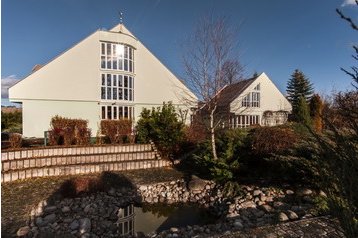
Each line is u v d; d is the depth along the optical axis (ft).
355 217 8.90
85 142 51.08
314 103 81.00
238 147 38.83
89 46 72.02
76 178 37.78
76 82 70.38
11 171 37.27
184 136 53.72
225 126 49.65
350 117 9.34
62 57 69.10
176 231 26.45
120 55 76.43
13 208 28.45
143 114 57.82
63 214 28.50
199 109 51.06
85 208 30.37
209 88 44.98
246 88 103.04
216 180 38.50
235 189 35.32
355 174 8.84
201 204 36.14
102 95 73.67
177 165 49.90
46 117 67.26
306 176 29.48
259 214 28.12
